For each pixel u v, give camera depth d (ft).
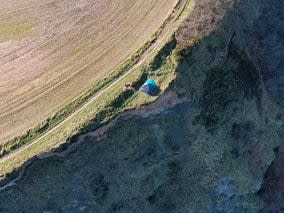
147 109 168.45
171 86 170.09
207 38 179.52
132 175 174.81
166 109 171.53
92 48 180.86
